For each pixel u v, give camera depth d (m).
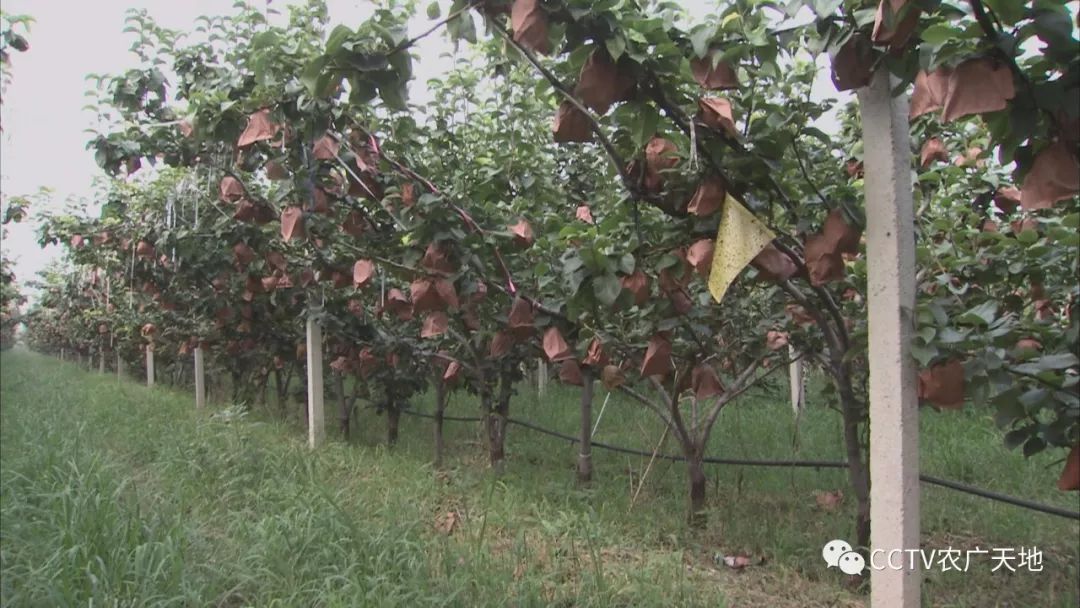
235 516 3.62
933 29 1.62
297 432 6.87
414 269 3.60
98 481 3.74
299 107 3.13
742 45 2.07
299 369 8.56
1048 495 4.45
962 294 2.72
